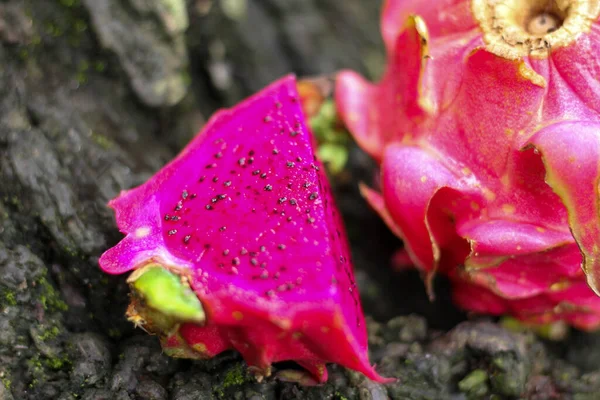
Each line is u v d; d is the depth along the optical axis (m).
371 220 0.49
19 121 0.44
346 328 0.38
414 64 0.41
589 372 0.45
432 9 0.42
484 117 0.40
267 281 0.38
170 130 0.48
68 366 0.41
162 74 0.47
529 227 0.40
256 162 0.40
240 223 0.39
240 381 0.41
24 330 0.41
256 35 0.53
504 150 0.39
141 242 0.39
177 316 0.38
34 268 0.41
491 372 0.42
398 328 0.44
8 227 0.42
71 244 0.42
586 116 0.39
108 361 0.41
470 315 0.44
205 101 0.51
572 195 0.38
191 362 0.41
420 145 0.41
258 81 0.52
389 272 0.48
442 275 0.46
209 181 0.40
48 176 0.43
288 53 0.53
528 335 0.44
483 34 0.40
